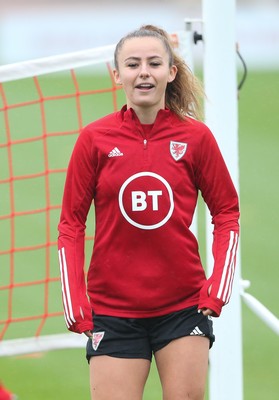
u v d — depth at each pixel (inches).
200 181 541.6
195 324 528.1
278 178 1734.7
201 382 526.9
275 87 2701.8
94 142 532.1
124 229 528.4
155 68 530.6
